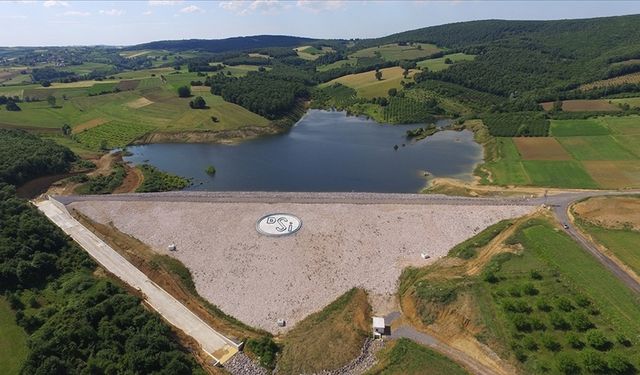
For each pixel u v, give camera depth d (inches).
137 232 3969.0
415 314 2901.1
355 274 3373.5
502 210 4055.1
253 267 3472.0
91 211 4315.9
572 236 3462.1
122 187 5447.8
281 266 3469.5
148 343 2423.7
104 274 3326.8
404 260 3503.9
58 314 2620.6
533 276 2933.1
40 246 3390.7
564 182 4916.3
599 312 2583.7
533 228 3597.4
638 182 4751.5
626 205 3873.0
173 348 2487.7
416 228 3863.2
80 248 3612.2
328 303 3105.3
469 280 2997.0
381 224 3922.2
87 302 2721.5
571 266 3051.2
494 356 2432.3
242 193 4756.4
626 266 3029.0
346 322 2861.7
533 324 2497.5
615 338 2364.7
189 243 3784.5
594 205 3909.9
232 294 3233.3
